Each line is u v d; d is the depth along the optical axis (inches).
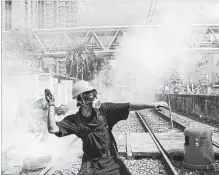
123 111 106.9
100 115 107.8
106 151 107.9
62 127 106.4
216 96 655.8
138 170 257.3
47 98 107.3
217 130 512.4
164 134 450.6
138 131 531.5
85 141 107.4
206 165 254.1
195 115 842.8
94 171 105.6
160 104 104.6
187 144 262.5
